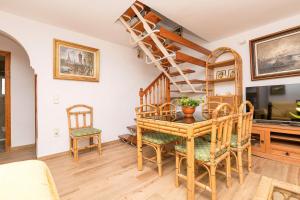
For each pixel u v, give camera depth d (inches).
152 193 68.7
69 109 116.5
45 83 108.8
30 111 136.2
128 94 157.2
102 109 138.1
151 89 158.2
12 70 128.4
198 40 152.6
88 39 129.7
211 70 143.1
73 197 66.8
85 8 92.2
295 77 104.0
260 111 111.3
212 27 118.3
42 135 107.7
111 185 75.2
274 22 111.4
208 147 69.6
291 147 93.7
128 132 154.9
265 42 114.3
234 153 79.1
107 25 113.3
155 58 128.9
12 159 110.7
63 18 103.0
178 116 94.0
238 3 89.7
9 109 127.1
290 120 99.7
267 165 91.6
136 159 105.4
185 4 89.3
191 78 160.6
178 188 72.1
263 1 88.4
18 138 131.0
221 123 62.6
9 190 27.0
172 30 140.7
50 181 32.5
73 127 120.6
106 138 140.3
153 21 97.3
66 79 117.0
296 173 81.7
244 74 126.3
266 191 42.0
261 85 117.4
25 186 28.2
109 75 142.9
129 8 93.2
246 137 79.5
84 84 127.3
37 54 105.7
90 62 129.3
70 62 118.9
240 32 127.2
